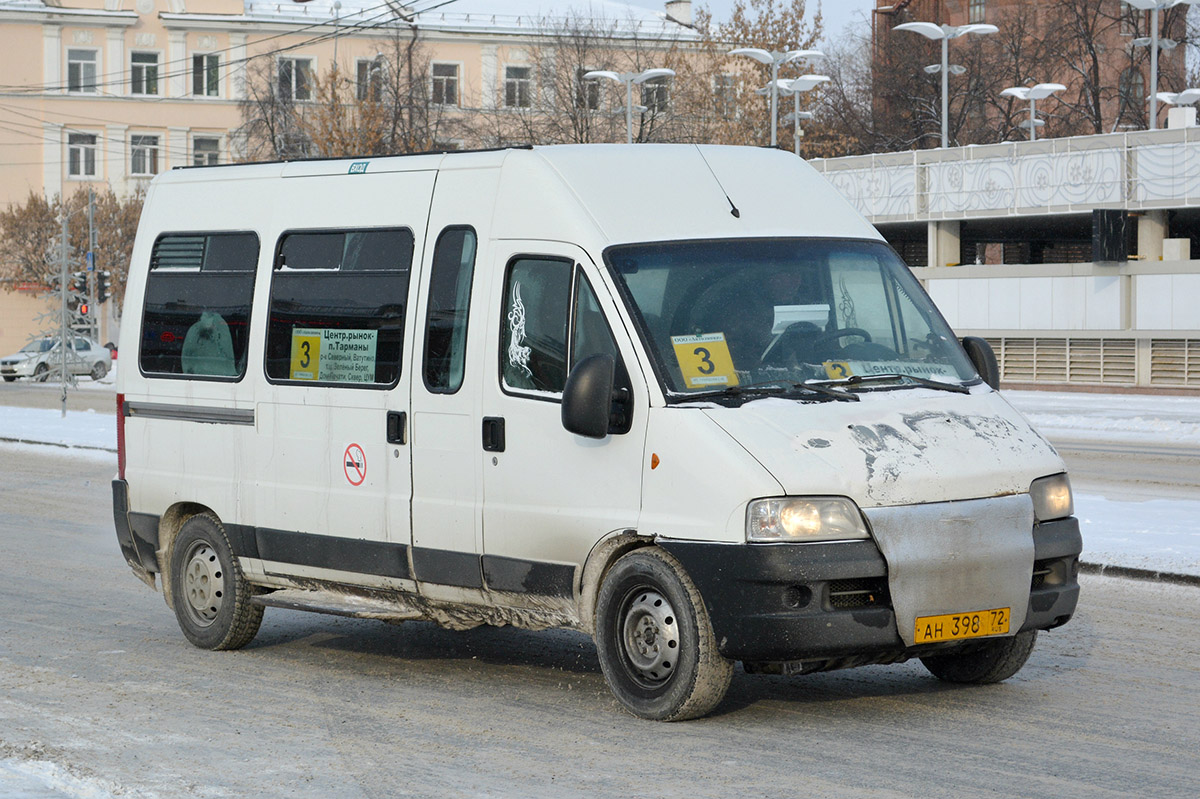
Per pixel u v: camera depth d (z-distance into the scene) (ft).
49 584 37.60
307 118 202.90
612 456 22.74
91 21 236.02
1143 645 28.22
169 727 22.75
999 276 128.16
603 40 215.31
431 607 25.84
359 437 26.50
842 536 21.02
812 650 20.94
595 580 23.15
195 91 241.35
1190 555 36.58
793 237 24.61
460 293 25.20
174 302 30.42
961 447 22.18
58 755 20.98
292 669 27.43
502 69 241.35
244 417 28.60
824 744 21.17
